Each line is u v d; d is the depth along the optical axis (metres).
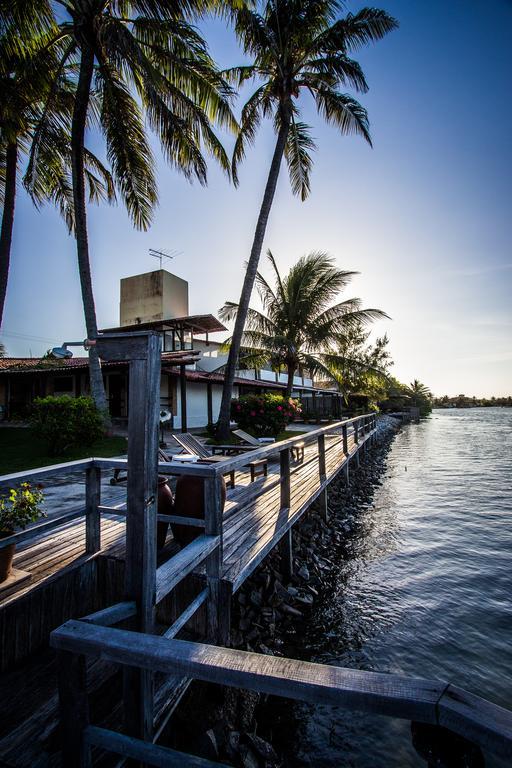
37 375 18.70
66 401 10.74
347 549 7.37
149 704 2.05
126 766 1.92
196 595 3.14
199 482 3.76
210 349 24.86
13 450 11.26
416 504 10.84
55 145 11.89
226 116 11.17
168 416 16.86
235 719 2.94
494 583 5.88
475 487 13.07
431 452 22.84
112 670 2.53
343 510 9.74
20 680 2.50
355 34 12.15
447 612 5.02
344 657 4.10
